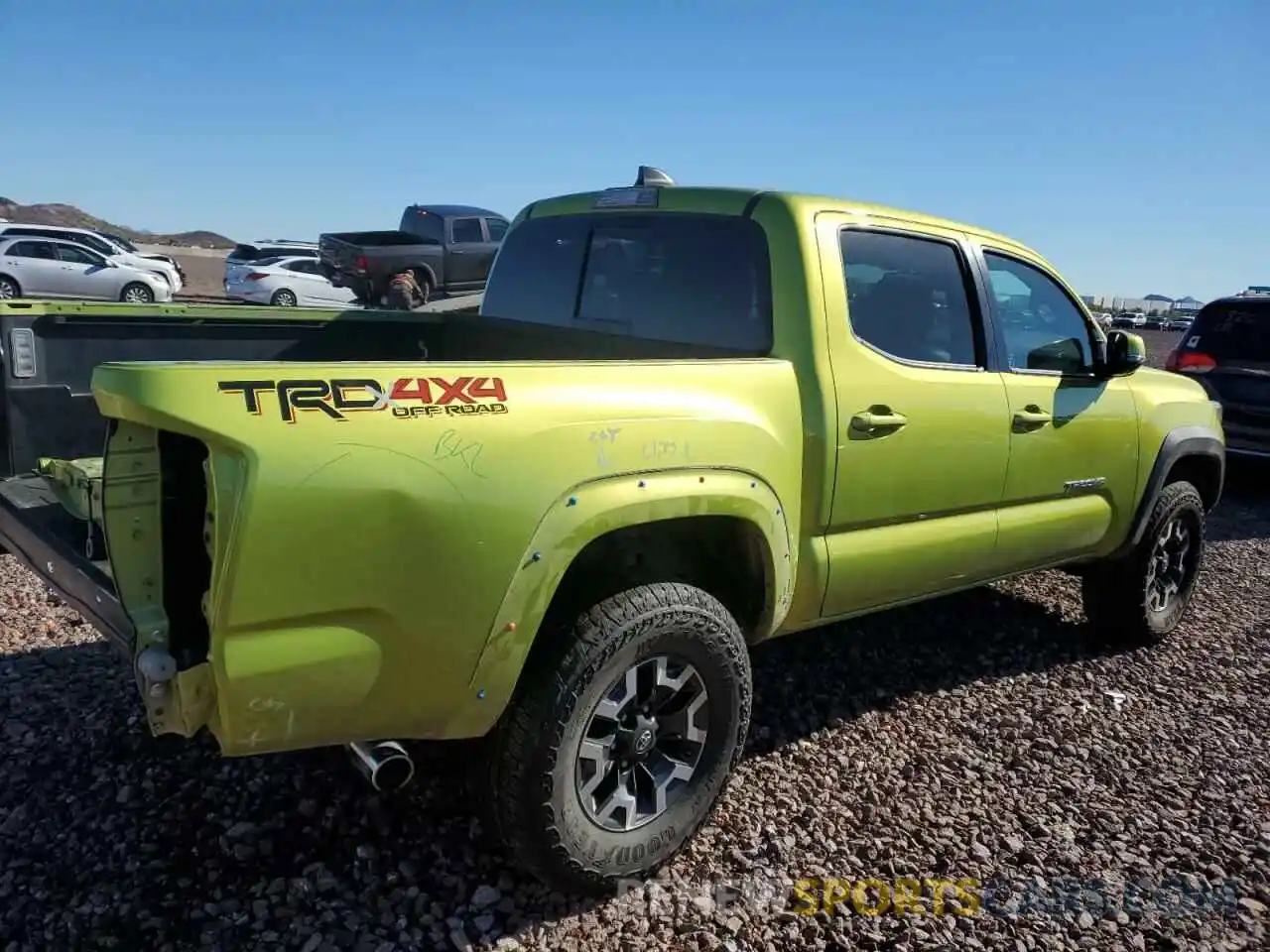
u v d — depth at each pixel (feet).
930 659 15.88
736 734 10.06
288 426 7.09
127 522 7.29
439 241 63.93
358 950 8.50
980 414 12.64
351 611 7.43
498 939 8.76
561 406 8.41
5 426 11.41
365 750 8.07
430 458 7.60
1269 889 10.26
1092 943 9.25
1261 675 16.17
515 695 8.65
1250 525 27.78
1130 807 11.70
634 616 8.90
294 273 78.18
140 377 6.88
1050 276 14.69
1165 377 17.10
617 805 9.30
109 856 9.50
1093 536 15.26
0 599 15.53
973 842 10.71
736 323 11.52
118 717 12.05
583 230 13.70
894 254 12.21
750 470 9.79
